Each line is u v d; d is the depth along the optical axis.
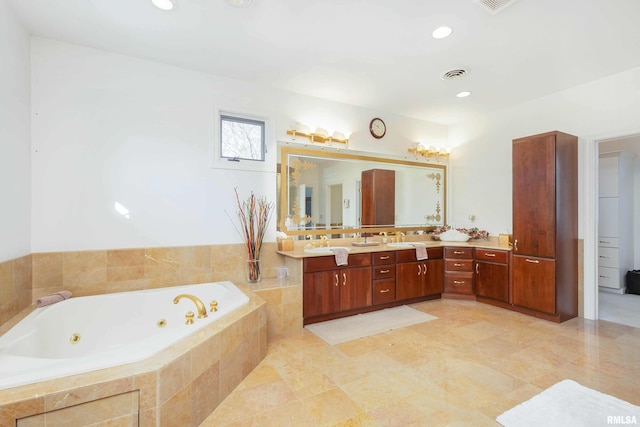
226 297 2.74
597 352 2.59
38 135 2.51
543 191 3.33
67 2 2.07
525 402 1.90
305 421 1.75
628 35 2.45
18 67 2.26
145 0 2.05
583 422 1.71
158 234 2.95
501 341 2.82
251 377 2.22
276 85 3.47
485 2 2.07
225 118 3.33
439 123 4.94
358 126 4.16
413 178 4.68
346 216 4.07
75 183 2.63
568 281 3.38
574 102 3.50
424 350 2.65
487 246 4.03
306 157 3.77
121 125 2.79
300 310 3.14
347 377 2.22
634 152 4.88
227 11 2.16
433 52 2.73
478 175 4.59
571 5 2.09
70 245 2.61
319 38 2.51
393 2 2.07
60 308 2.27
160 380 1.46
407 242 4.45
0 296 1.98
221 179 3.24
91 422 1.33
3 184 2.04
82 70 2.65
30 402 1.22
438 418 1.77
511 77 3.24
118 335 2.49
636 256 4.94
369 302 3.61
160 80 2.96
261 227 3.40
